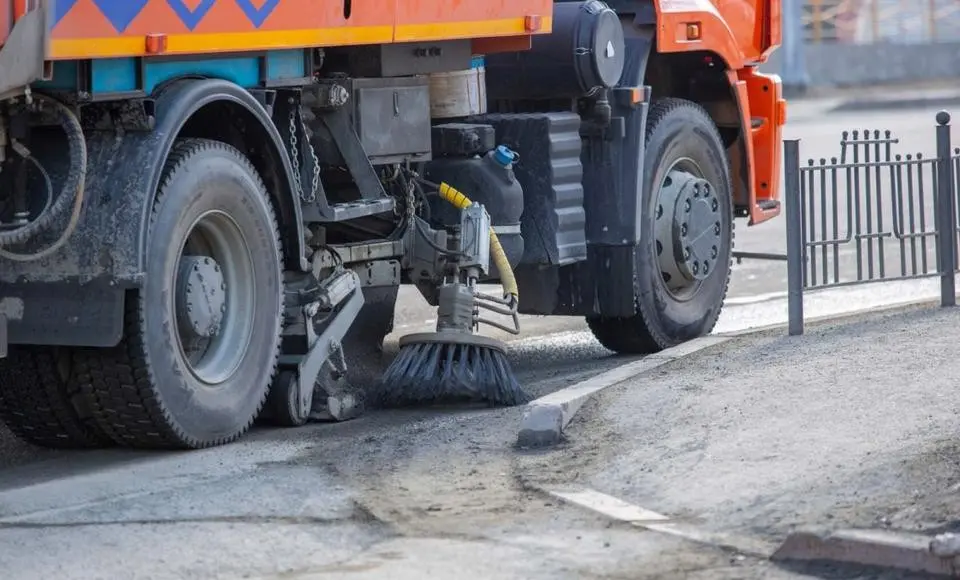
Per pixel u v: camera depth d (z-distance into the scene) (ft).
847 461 43.52
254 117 53.67
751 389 52.95
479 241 61.82
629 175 69.10
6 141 47.34
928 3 239.91
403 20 59.16
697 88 78.69
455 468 47.34
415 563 38.14
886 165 73.56
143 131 49.24
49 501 44.70
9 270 48.70
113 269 48.08
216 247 53.42
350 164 59.93
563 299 71.00
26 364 50.75
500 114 67.92
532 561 38.06
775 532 39.32
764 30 81.00
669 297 73.15
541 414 49.83
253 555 39.14
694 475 44.19
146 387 49.60
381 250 61.00
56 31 45.57
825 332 66.03
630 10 71.56
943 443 43.96
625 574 36.94
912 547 35.83
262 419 56.70
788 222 67.72
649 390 54.49
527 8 65.21
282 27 53.57
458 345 58.49
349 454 50.01
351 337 70.03
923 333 61.82
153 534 40.96
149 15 48.44
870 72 233.55
